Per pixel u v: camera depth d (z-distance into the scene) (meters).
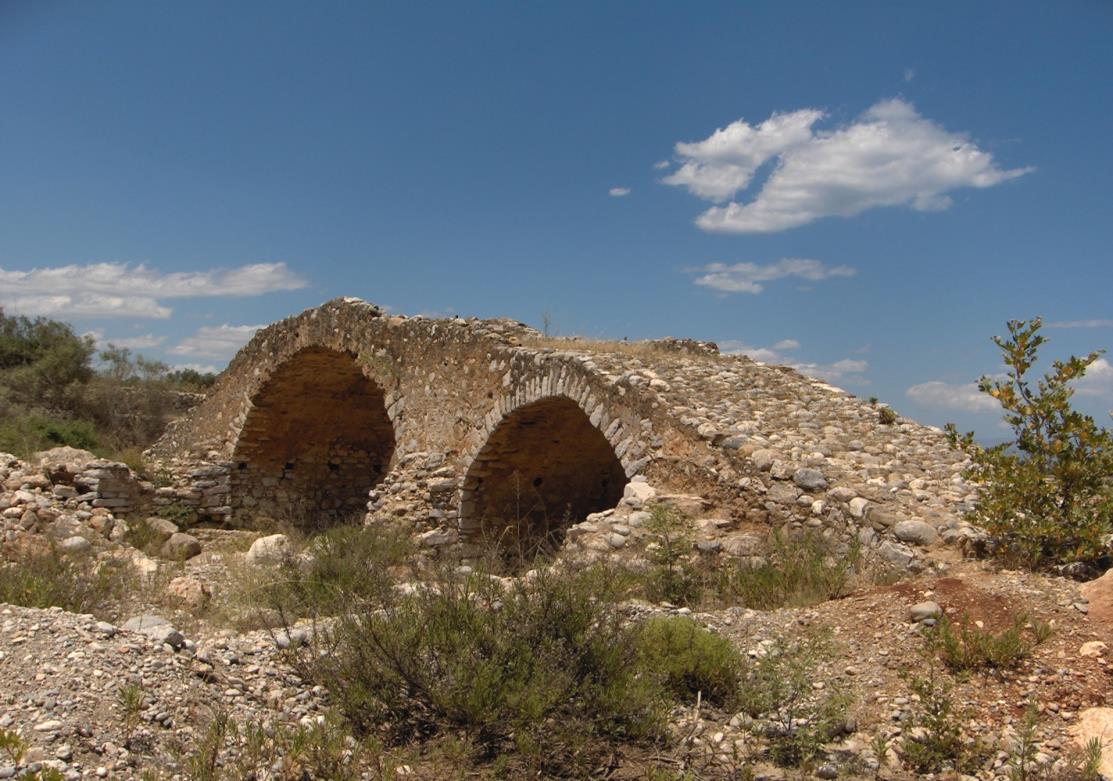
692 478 11.98
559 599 6.43
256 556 13.23
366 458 26.16
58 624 5.75
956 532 8.97
